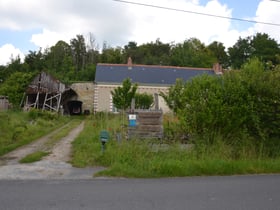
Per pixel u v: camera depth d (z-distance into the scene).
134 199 6.07
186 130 11.91
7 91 46.97
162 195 6.41
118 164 9.09
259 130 11.41
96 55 86.12
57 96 39.78
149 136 12.55
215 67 46.44
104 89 40.81
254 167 9.49
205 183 7.68
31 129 18.88
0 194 6.32
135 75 42.59
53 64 77.75
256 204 5.79
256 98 11.85
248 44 76.19
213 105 11.34
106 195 6.36
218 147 10.71
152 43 87.94
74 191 6.68
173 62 73.00
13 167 9.35
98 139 14.20
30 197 6.11
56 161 10.44
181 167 8.88
